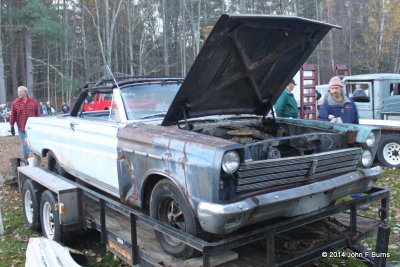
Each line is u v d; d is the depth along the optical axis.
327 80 37.81
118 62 43.34
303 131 4.66
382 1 31.33
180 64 40.28
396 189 7.05
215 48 3.63
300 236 4.02
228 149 3.02
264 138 4.38
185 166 3.28
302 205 3.42
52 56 46.06
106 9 32.66
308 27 4.09
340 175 3.78
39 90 47.94
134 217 3.67
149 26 40.38
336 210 3.64
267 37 3.95
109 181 4.49
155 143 3.64
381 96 11.12
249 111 4.96
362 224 4.14
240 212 3.00
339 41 36.12
